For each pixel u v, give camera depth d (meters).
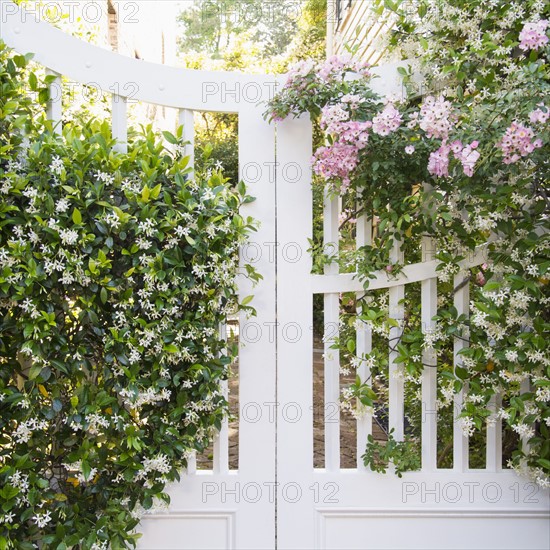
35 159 1.55
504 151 1.48
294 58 10.95
